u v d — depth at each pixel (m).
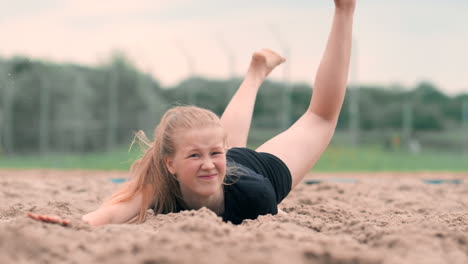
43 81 20.03
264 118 18.30
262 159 3.40
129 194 3.03
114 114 19.50
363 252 2.12
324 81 3.68
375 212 4.22
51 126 19.89
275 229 2.55
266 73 4.50
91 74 19.95
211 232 2.30
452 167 15.39
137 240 2.23
